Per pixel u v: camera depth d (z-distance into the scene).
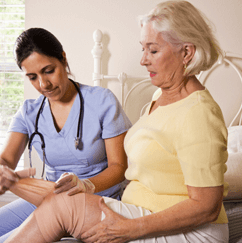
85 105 1.11
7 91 2.21
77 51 2.00
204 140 0.68
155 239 0.73
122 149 1.11
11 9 2.17
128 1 1.94
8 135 1.22
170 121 0.74
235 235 1.04
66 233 0.79
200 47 0.74
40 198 0.79
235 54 1.86
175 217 0.69
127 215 0.74
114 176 1.04
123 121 1.13
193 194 0.70
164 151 0.75
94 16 1.97
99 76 1.92
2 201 2.05
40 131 1.14
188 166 0.69
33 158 2.03
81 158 1.10
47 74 0.99
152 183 0.78
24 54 0.95
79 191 0.78
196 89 0.78
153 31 0.76
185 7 0.75
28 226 0.73
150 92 1.97
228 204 1.25
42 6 1.99
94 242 0.73
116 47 1.97
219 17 1.89
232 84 1.92
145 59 0.79
